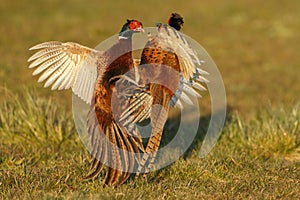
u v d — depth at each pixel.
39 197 17.50
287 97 35.44
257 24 60.25
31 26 56.38
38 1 67.81
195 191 18.48
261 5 67.44
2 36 52.22
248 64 46.16
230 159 21.97
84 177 18.86
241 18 62.09
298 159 23.94
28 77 38.00
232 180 19.97
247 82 40.25
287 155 24.48
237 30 58.22
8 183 19.08
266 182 19.69
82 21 58.59
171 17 20.64
